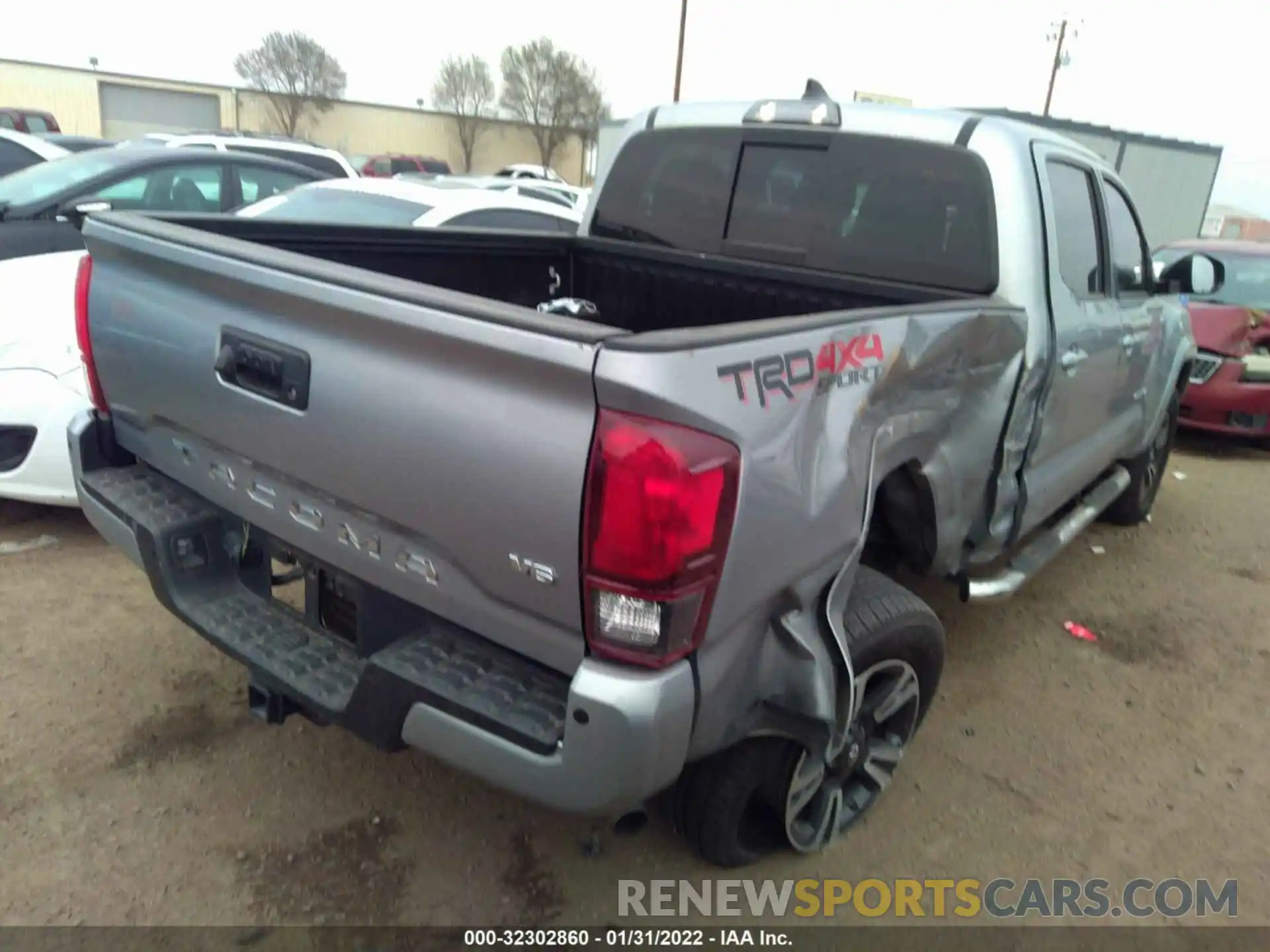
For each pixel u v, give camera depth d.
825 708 2.37
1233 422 8.04
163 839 2.79
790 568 2.18
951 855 3.00
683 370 1.84
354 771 3.16
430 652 2.26
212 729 3.30
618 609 1.92
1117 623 4.75
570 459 1.88
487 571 2.08
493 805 3.05
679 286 4.02
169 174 6.78
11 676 3.48
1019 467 3.50
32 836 2.75
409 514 2.17
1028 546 4.14
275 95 52.28
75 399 4.21
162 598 2.75
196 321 2.54
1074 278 3.70
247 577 2.84
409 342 2.05
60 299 4.49
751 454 1.98
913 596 2.85
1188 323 5.66
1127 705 3.98
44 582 4.14
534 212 6.72
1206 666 4.37
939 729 3.69
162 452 2.86
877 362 2.42
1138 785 3.44
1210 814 3.31
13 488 4.22
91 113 46.78
